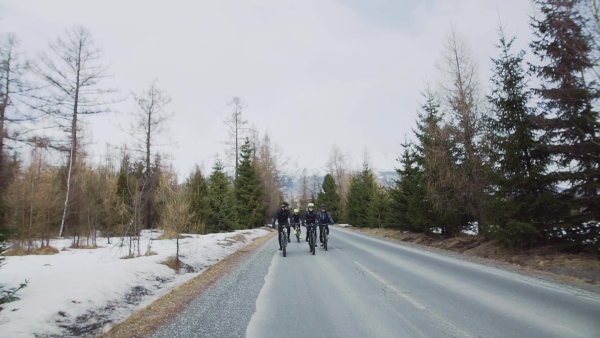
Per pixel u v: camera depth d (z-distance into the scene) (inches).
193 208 1022.4
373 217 1428.4
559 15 382.9
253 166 1702.8
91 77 1080.2
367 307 232.2
